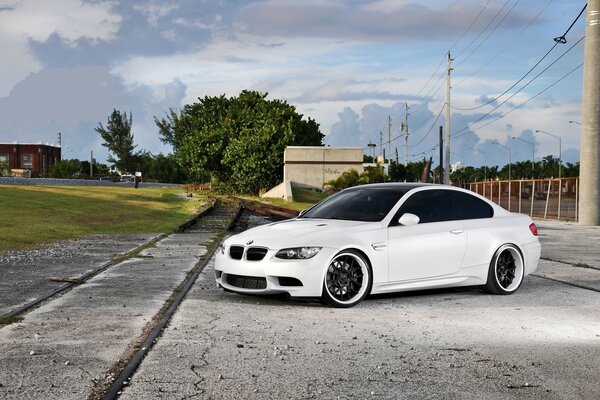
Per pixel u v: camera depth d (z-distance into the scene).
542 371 5.52
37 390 4.84
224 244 9.04
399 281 8.84
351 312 8.11
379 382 5.16
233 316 7.69
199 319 7.47
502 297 9.38
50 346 6.12
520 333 6.98
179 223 25.98
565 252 16.11
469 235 9.40
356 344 6.41
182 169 129.12
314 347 6.27
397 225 8.95
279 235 8.55
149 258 13.77
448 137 55.53
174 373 5.32
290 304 8.56
